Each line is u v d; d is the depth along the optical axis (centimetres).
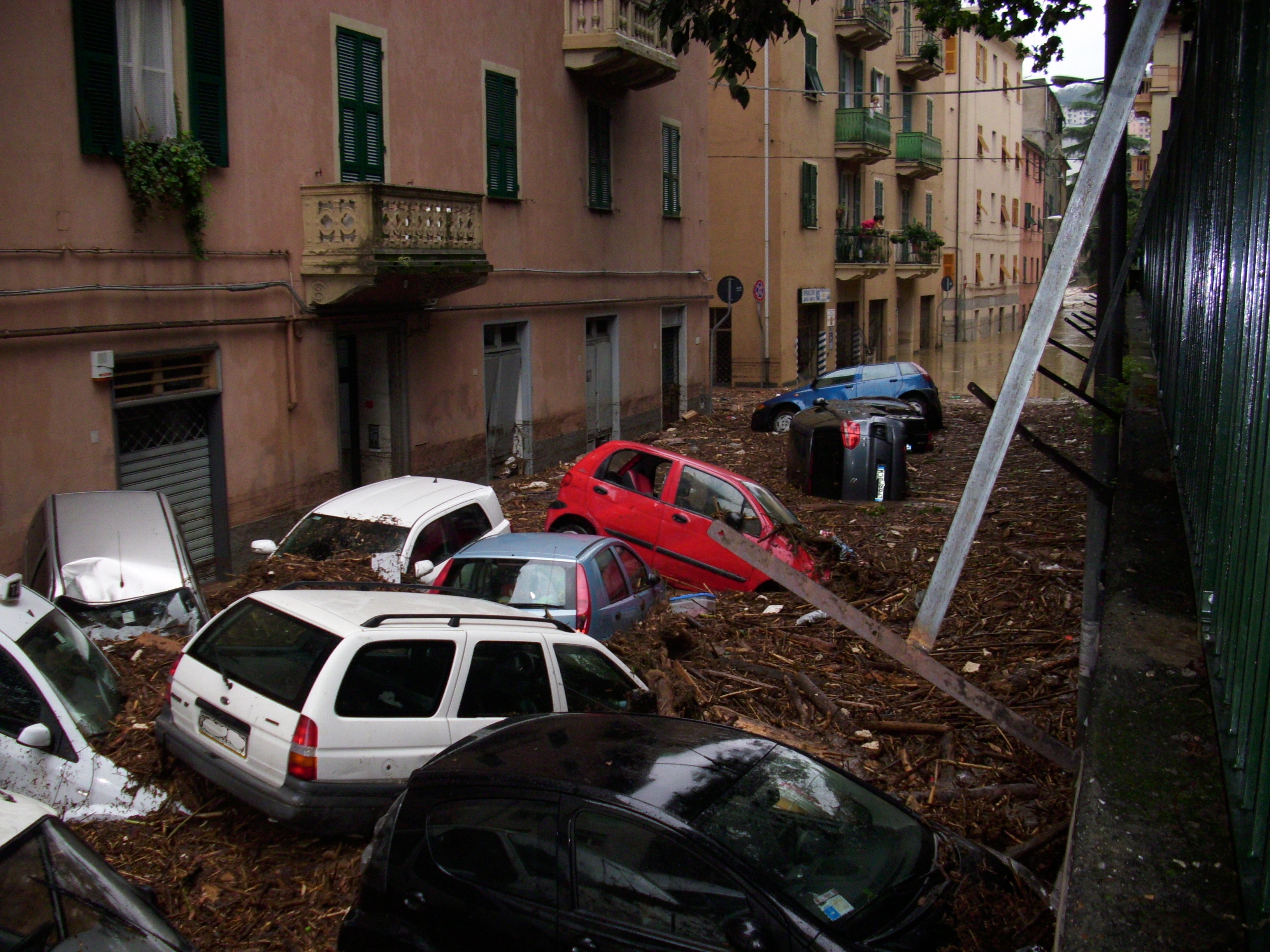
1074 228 342
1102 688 417
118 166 1046
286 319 1271
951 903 436
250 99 1204
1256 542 340
